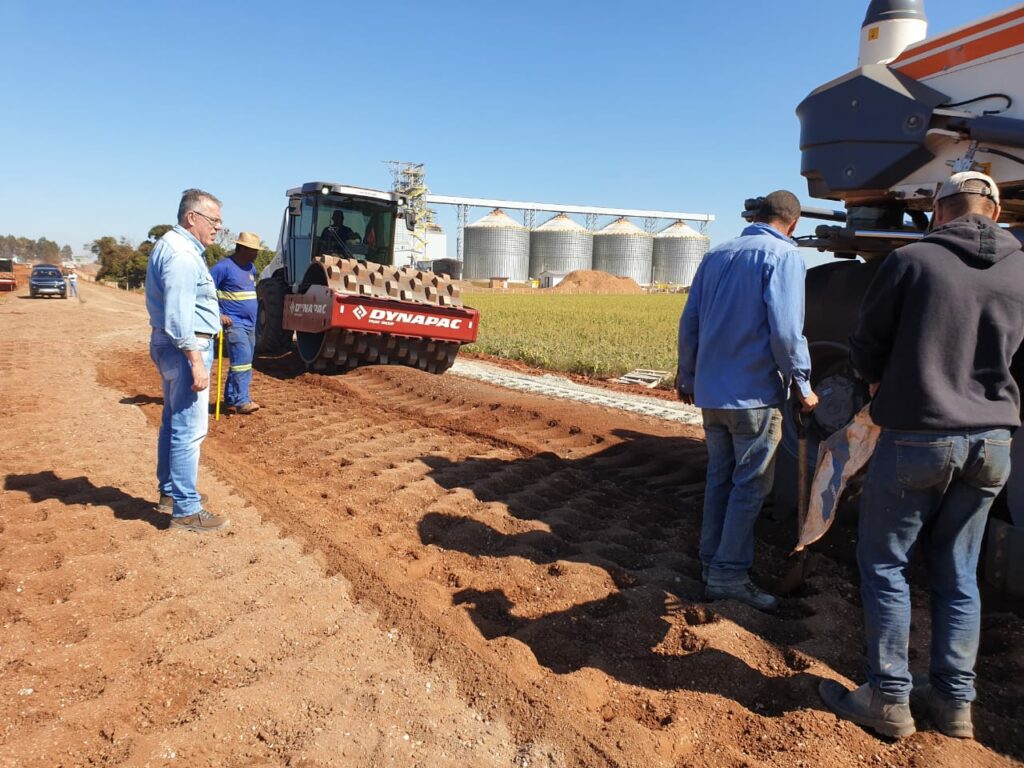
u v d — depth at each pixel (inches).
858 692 101.0
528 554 154.0
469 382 372.8
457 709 100.7
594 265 3939.5
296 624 122.6
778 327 126.6
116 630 118.0
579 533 169.8
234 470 211.9
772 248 129.6
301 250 434.0
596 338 629.9
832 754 93.9
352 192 414.0
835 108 161.3
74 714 95.3
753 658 117.0
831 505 112.3
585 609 132.0
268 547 154.6
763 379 131.3
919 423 94.6
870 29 165.9
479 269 3767.2
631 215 3902.6
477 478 209.0
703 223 4104.3
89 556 145.8
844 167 160.6
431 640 118.3
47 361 439.8
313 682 104.9
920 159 151.3
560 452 245.4
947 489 98.4
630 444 248.2
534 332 693.3
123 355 485.1
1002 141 135.5
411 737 93.8
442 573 147.2
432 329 379.9
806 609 135.5
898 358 97.8
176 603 127.2
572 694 104.2
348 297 350.3
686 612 130.9
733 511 135.3
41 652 111.5
